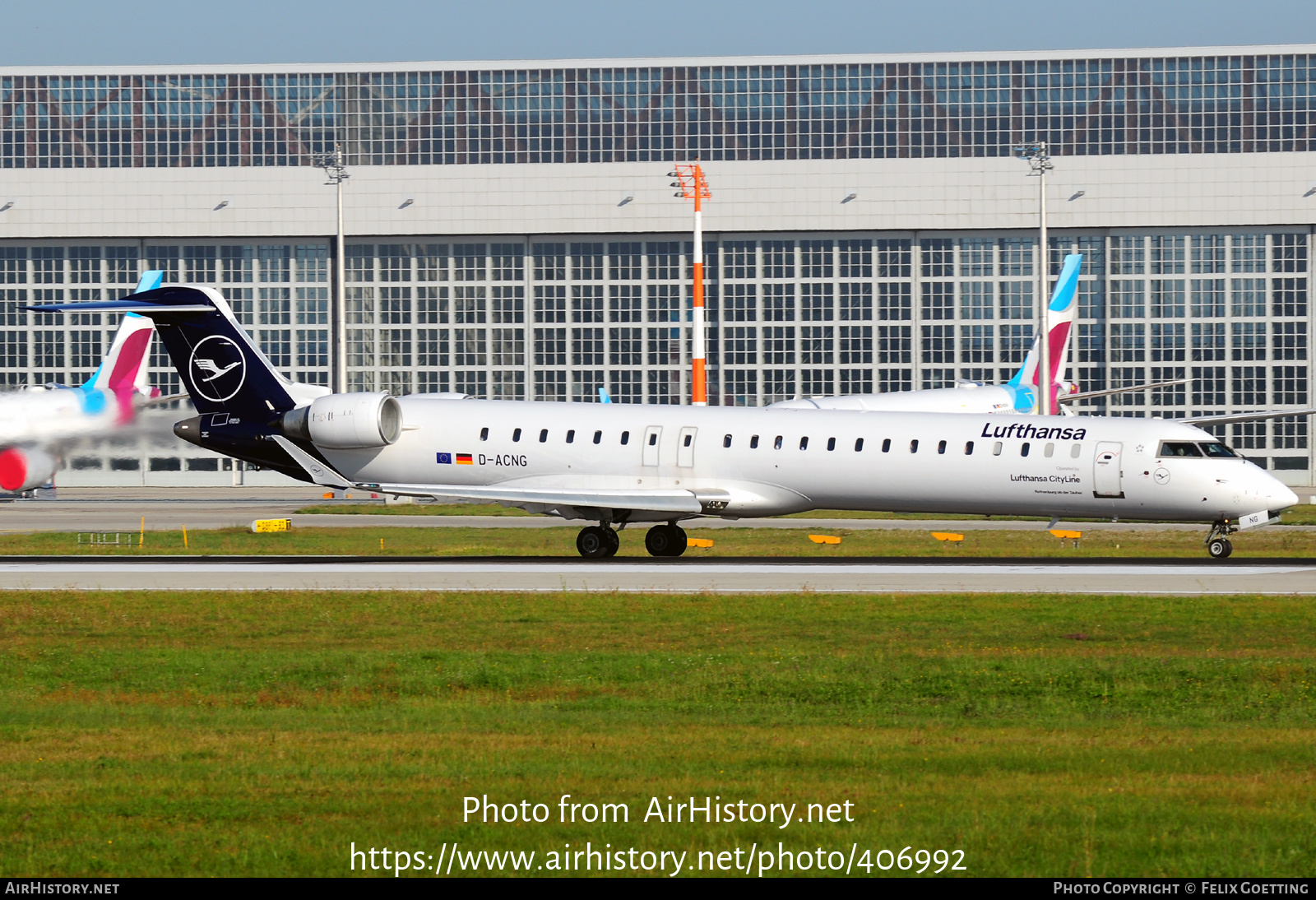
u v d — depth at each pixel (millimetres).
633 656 85750
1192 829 44688
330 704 71938
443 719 66938
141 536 189625
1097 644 90000
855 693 74375
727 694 74500
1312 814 46250
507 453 156250
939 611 104562
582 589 119750
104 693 75625
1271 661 81688
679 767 54125
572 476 154125
